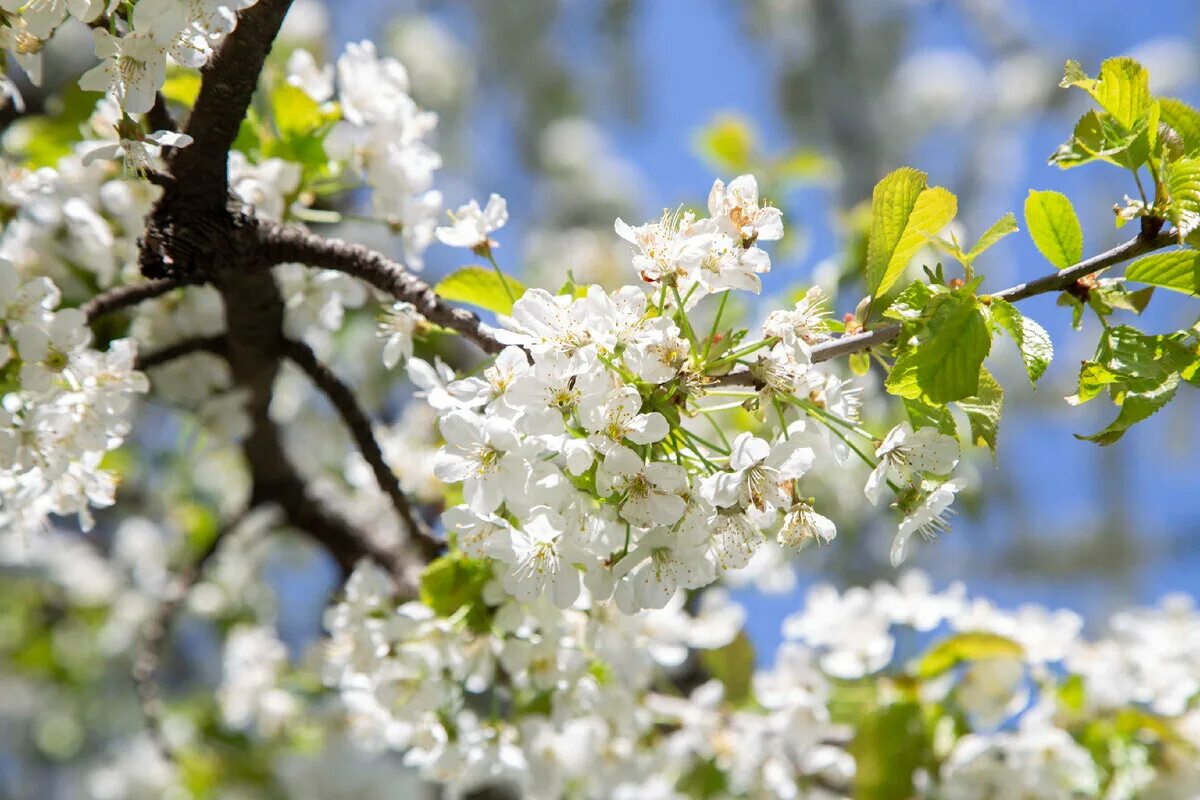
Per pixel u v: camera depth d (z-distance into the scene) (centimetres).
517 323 114
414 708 127
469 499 114
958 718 142
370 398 189
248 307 132
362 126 134
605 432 113
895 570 216
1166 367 115
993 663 142
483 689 130
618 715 132
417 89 267
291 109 133
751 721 144
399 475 149
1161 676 144
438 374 121
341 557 162
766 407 117
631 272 224
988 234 116
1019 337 115
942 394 114
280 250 125
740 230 115
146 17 116
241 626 202
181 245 124
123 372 122
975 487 189
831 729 145
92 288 138
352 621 129
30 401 121
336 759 203
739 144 191
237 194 126
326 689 159
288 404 177
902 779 141
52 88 199
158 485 203
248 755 209
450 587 126
